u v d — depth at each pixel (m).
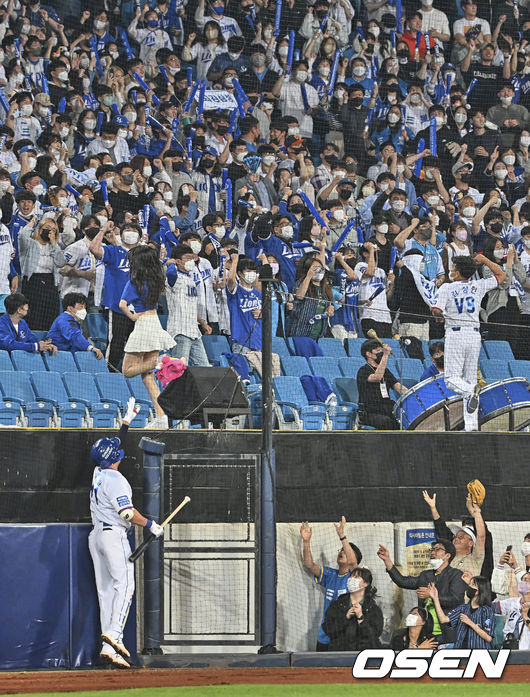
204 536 29.31
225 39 50.25
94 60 46.78
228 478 29.66
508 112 54.47
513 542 31.91
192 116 47.66
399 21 54.75
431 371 38.03
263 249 42.62
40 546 26.78
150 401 36.72
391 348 40.09
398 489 31.31
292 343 40.34
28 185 39.88
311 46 51.41
